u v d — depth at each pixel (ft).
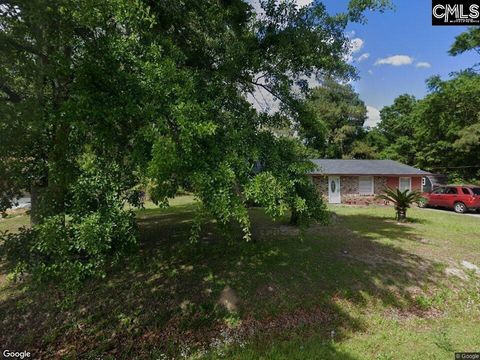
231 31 17.03
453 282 21.02
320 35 16.79
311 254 23.44
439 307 18.40
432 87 47.93
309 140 18.72
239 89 17.80
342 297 18.26
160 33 14.65
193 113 10.39
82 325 15.39
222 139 11.87
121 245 12.23
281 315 16.52
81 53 11.21
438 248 27.30
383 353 13.21
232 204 10.53
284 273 19.99
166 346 14.35
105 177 11.14
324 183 69.00
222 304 17.01
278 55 16.61
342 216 45.14
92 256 11.43
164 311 16.38
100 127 10.73
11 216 43.39
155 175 9.30
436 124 53.21
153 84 10.47
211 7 16.37
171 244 24.64
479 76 46.65
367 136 119.55
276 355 13.00
